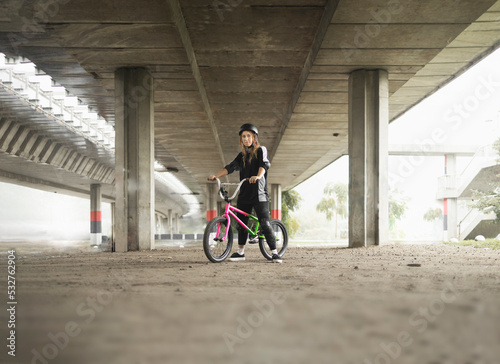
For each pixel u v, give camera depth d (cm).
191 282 429
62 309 274
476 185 3503
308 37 1234
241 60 1411
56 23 1029
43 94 2184
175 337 210
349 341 204
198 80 1488
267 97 1820
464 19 1004
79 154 3300
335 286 393
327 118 1947
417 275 496
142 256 919
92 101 1867
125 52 1198
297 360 180
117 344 198
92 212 4431
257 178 677
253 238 726
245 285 402
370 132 1329
